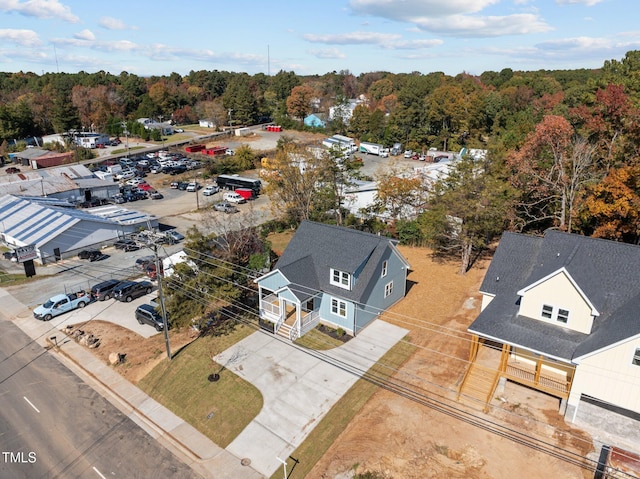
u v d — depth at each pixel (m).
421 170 65.25
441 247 47.56
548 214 51.69
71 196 69.31
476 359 28.95
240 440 24.00
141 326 35.81
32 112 122.75
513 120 101.62
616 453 20.59
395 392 26.48
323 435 23.81
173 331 34.66
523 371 26.61
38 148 104.50
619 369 21.72
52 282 43.62
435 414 24.61
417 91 115.44
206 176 86.81
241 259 40.03
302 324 32.72
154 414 26.52
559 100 102.38
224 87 188.00
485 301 30.56
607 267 26.16
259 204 71.12
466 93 129.88
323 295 33.56
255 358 30.28
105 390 28.69
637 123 44.78
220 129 139.62
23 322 36.66
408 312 35.94
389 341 31.86
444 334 31.66
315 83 195.88
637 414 23.33
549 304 25.67
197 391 27.72
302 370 28.88
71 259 49.44
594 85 64.94
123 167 90.75
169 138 124.88
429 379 27.44
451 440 22.86
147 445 24.14
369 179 76.81
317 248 35.31
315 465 22.11
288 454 22.91
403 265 37.22
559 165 46.66
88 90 147.00
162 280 32.34
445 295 38.75
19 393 28.28
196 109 153.50
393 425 23.97
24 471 22.42
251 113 143.38
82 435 24.88
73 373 30.33
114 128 125.06
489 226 40.78
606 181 39.06
